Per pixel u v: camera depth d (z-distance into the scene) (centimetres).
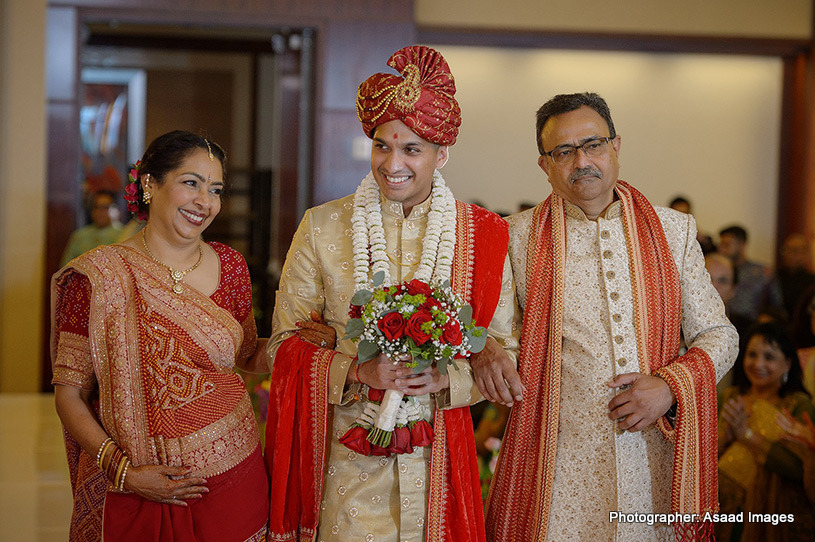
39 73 763
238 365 279
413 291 228
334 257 251
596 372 253
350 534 238
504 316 255
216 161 249
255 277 921
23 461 523
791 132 862
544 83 847
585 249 262
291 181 933
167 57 961
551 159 259
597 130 254
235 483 243
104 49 950
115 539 237
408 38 783
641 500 251
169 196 244
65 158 770
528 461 259
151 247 249
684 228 265
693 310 260
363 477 241
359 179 781
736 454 355
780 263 865
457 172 849
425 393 234
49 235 773
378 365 230
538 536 252
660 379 247
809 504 342
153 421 236
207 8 766
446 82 239
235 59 970
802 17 831
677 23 823
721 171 864
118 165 955
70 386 239
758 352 356
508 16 814
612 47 833
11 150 765
